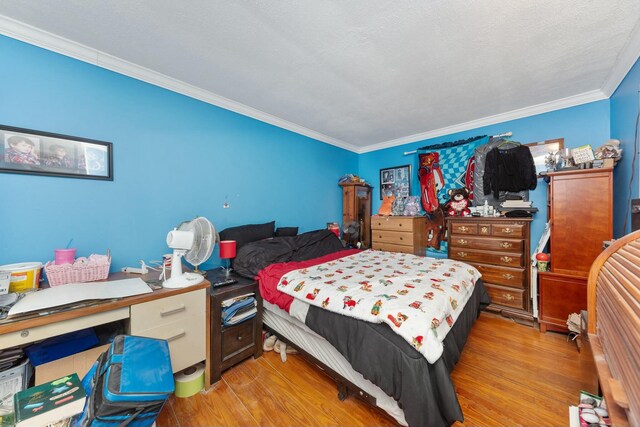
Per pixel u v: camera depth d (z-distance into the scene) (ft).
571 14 4.50
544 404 4.82
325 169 12.55
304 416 4.64
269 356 6.62
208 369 5.37
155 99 6.62
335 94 7.80
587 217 7.00
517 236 8.42
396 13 4.49
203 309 5.29
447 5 4.30
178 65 6.18
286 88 7.40
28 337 3.37
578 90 7.66
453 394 3.67
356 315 4.49
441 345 3.93
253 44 5.38
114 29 4.90
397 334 4.01
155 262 6.50
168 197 6.89
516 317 8.50
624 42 5.33
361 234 13.67
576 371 5.75
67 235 5.32
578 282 7.11
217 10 4.42
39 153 4.97
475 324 8.27
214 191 7.97
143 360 3.52
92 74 5.61
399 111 9.21
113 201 5.93
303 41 5.27
